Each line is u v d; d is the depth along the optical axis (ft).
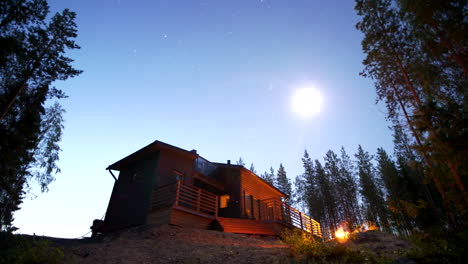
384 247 33.14
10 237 41.29
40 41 58.03
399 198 104.42
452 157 28.81
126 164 69.05
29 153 61.67
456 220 36.50
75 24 62.80
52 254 26.84
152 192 55.16
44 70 57.47
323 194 141.59
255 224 61.26
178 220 48.42
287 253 29.35
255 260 27.45
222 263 27.09
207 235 44.11
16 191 62.03
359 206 139.33
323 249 27.78
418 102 47.88
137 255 30.30
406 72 53.06
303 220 75.05
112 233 49.08
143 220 52.80
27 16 52.13
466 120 27.73
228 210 71.15
